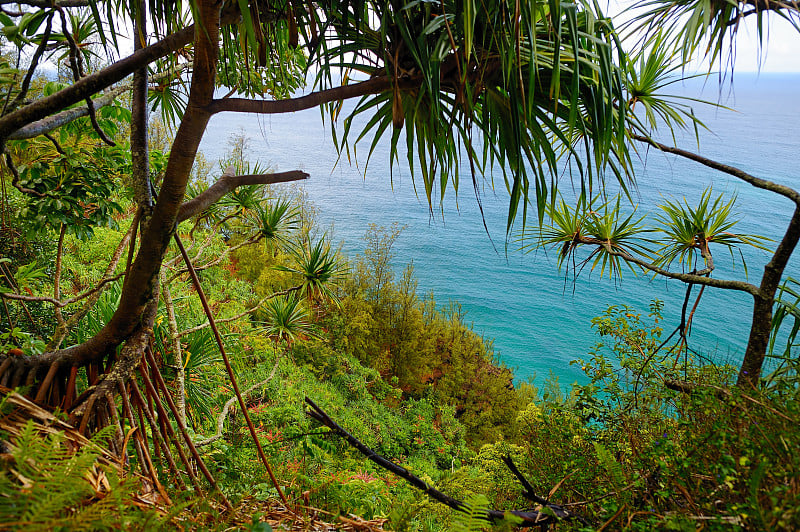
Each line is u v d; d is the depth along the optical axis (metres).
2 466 0.74
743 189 59.50
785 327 14.02
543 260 47.41
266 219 4.07
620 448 1.69
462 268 44.66
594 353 2.51
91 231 2.53
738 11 1.50
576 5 1.22
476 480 2.85
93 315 2.48
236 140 14.66
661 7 1.76
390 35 1.43
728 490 0.93
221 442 2.61
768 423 1.01
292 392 8.59
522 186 1.43
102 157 2.52
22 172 2.45
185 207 1.54
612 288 39.09
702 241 2.44
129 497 0.89
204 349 3.00
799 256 39.97
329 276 4.60
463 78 1.28
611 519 0.97
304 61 2.67
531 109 1.31
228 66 2.27
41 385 1.36
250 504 1.07
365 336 15.98
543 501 1.35
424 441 12.68
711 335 28.59
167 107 2.57
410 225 54.00
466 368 17.53
